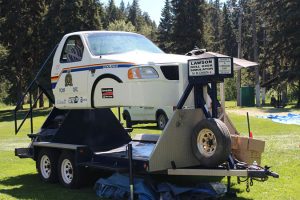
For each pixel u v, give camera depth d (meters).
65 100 10.28
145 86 8.39
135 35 10.21
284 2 46.84
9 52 49.28
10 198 8.72
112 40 9.77
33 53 50.66
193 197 7.89
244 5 68.19
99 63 9.26
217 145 7.36
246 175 7.21
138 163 8.03
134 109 24.31
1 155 15.30
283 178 9.90
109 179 8.80
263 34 73.75
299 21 46.28
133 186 7.95
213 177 9.68
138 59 8.73
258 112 35.69
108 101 9.07
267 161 12.15
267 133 20.14
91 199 8.50
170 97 8.24
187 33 57.50
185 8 57.69
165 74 8.27
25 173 11.67
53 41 46.69
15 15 48.59
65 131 10.12
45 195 8.94
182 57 8.73
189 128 8.04
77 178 9.30
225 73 7.69
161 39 67.69
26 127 28.77
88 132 10.32
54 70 10.59
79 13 46.84
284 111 36.69
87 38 9.83
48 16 47.06
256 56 53.97
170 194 7.82
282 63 49.34
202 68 7.73
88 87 9.53
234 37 94.00
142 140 11.04
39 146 10.34
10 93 53.84
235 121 26.45
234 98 63.25
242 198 8.18
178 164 7.94
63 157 9.70
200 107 8.13
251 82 65.19
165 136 7.80
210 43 60.59
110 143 10.55
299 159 12.45
